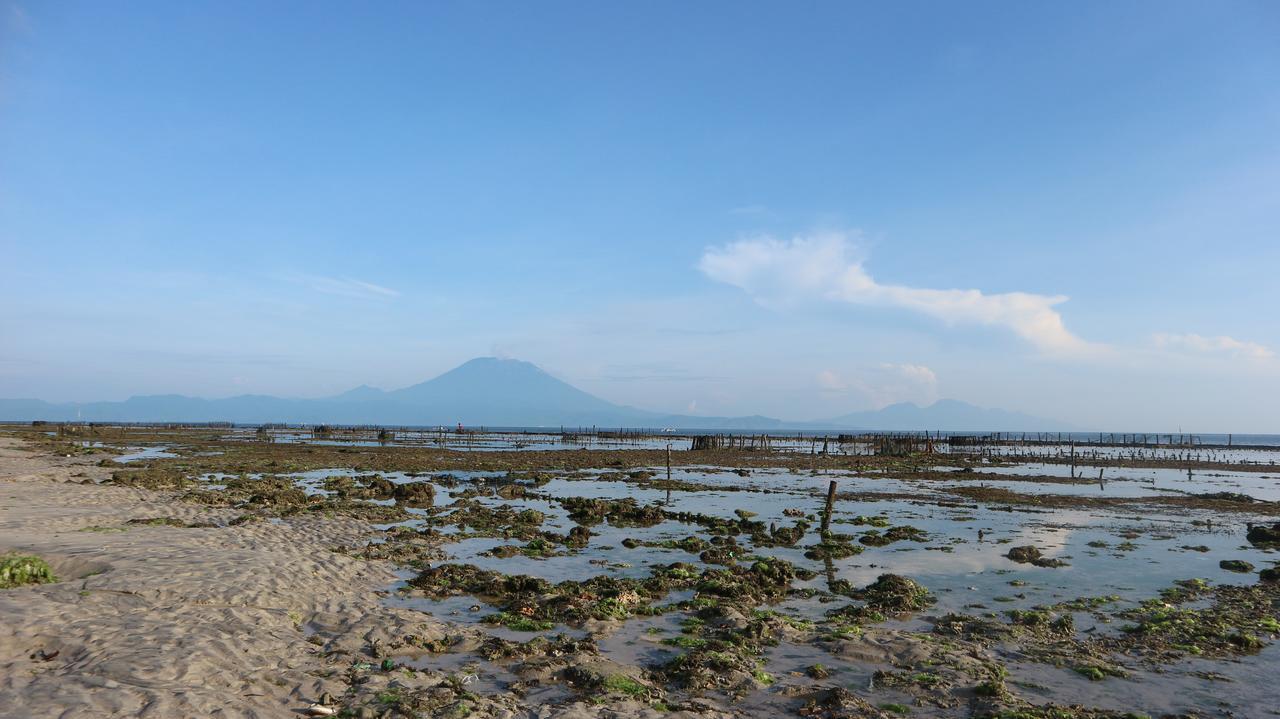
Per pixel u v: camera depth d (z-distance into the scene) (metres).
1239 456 111.31
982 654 14.02
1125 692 12.28
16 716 8.80
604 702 11.09
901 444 88.31
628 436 158.12
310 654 12.72
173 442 91.50
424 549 23.59
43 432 110.75
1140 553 25.27
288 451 74.38
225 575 17.20
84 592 14.64
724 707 11.34
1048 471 65.38
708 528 29.62
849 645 14.19
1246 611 17.44
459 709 10.44
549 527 29.56
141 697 9.73
